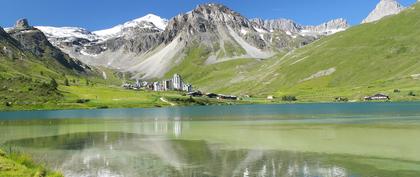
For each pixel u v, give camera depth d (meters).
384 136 75.00
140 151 62.12
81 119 151.88
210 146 66.25
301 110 195.88
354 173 43.84
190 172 45.62
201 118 145.12
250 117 145.12
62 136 86.88
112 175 45.16
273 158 53.44
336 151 58.41
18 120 151.62
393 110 170.75
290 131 88.50
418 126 93.38
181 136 82.81
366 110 176.62
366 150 58.78
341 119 123.44
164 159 54.25
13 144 73.62
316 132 85.06
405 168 45.94
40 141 77.75
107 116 173.50
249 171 45.47
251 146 65.25
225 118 142.25
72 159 55.56
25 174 33.56
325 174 43.59
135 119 146.12
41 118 163.50
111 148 66.12
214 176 43.50
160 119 143.75
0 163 35.19
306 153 57.09
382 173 43.66
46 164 51.78
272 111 191.88
